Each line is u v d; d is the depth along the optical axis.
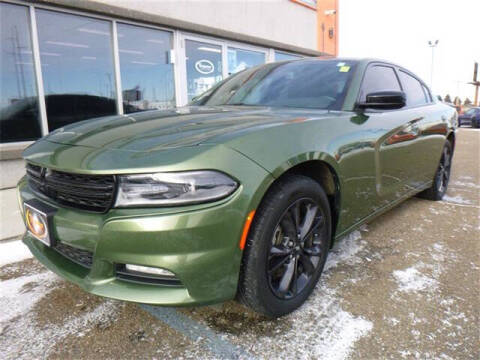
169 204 1.39
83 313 1.90
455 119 4.16
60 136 1.96
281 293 1.75
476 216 3.43
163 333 1.73
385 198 2.63
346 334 1.70
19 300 2.03
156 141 1.59
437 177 3.87
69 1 4.61
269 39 8.27
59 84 4.85
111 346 1.64
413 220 3.31
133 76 5.65
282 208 1.65
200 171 1.41
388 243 2.77
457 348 1.61
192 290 1.44
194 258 1.41
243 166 1.50
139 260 1.41
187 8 6.28
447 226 3.15
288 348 1.61
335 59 2.84
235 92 2.88
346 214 2.17
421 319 1.81
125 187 1.42
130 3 5.43
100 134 1.80
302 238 1.86
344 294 2.04
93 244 1.46
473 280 2.21
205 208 1.41
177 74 6.20
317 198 1.89
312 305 1.94
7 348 1.63
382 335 1.69
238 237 1.49
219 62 7.04
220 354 1.58
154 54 5.89
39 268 2.42
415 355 1.56
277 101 2.55
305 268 1.93
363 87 2.54
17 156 4.42
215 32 6.66
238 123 1.81
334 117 2.09
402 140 2.74
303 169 1.98
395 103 2.33
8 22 4.34
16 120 4.54
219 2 6.86
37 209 1.66
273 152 1.61
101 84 5.29
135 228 1.38
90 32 5.05
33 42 4.52
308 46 9.73
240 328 1.76
